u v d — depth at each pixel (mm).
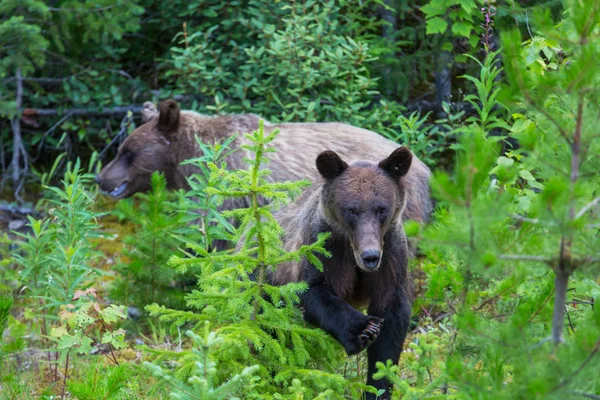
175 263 8352
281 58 14719
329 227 8695
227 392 6133
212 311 8578
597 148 5895
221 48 15859
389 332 8766
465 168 5570
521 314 6145
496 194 5777
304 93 15625
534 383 5426
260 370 8328
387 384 8695
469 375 5934
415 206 11648
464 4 13461
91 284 11234
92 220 14961
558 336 5852
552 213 5422
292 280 8961
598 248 6070
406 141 13320
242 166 13031
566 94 5949
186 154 13758
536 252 5945
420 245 7492
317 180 9758
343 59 14758
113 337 10297
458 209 5723
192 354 7023
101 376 9023
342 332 8266
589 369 5465
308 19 14844
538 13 6000
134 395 9078
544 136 6750
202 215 12219
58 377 10461
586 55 5535
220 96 15609
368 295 8992
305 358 8344
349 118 14711
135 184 13953
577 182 5605
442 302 8570
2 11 15609
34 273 11492
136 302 12391
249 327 8312
